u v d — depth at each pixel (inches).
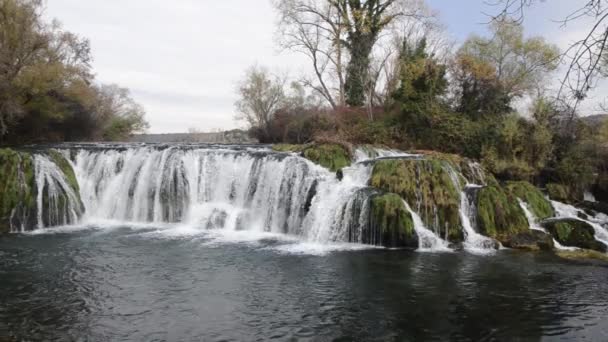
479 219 687.7
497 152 952.3
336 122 1229.1
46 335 347.3
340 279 488.1
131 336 348.5
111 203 860.6
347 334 356.2
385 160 751.7
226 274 504.4
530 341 346.3
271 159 790.5
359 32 1464.1
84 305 409.1
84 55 1466.5
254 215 777.6
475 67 1058.7
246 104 1904.5
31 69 1127.0
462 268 533.6
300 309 405.4
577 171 934.4
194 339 345.1
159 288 456.8
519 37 1120.8
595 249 641.6
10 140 1225.4
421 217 685.9
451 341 346.0
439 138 1022.4
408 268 531.8
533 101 981.8
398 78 1214.9
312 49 1573.6
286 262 554.3
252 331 359.9
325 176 765.9
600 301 426.9
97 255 578.6
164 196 828.6
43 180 778.8
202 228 764.0
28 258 559.5
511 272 518.9
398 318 387.2
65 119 1366.9
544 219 724.7
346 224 666.8
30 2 1154.7
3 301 414.9
